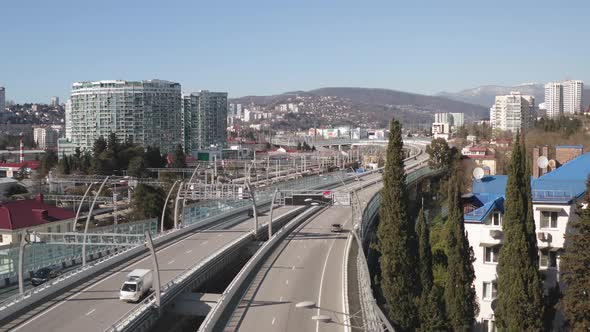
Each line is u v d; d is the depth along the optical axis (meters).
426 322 48.44
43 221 98.88
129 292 49.25
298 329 42.53
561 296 44.69
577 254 41.06
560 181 57.62
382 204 52.06
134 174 177.75
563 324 47.22
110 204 153.75
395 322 49.59
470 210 63.00
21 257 51.16
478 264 54.31
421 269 52.59
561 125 181.12
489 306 53.75
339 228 90.69
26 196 147.50
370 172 192.25
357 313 45.47
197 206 99.19
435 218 97.50
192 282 58.97
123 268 62.59
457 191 49.56
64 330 41.66
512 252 42.78
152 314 47.75
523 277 42.22
